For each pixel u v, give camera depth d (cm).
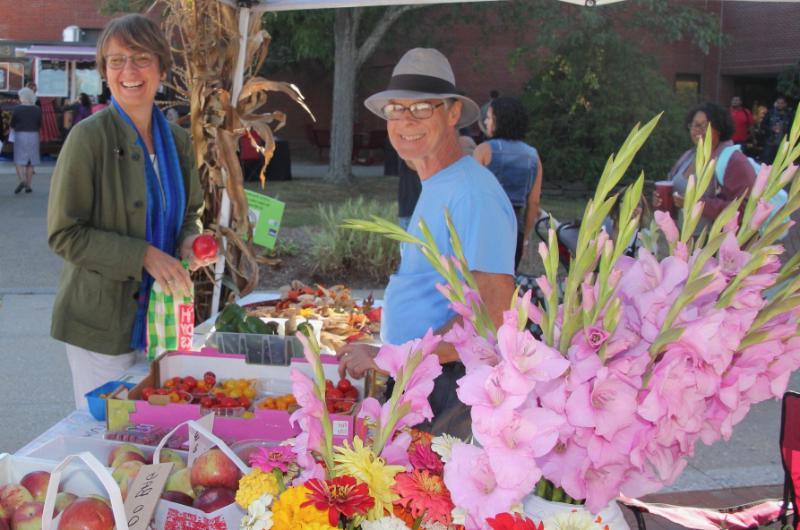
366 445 169
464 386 138
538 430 135
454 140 249
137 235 294
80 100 1933
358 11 1633
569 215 1315
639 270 147
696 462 438
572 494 143
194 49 397
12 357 603
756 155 1798
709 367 136
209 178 413
